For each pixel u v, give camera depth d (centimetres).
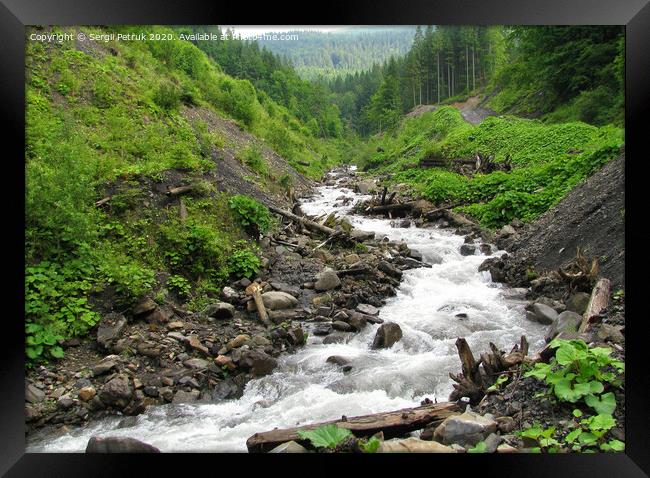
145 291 615
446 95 4144
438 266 920
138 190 743
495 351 461
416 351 605
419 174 1855
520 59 2559
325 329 655
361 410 470
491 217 1126
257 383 534
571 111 1923
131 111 1068
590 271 654
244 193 1065
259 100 2936
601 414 358
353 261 890
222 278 737
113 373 514
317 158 2902
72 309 557
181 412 483
